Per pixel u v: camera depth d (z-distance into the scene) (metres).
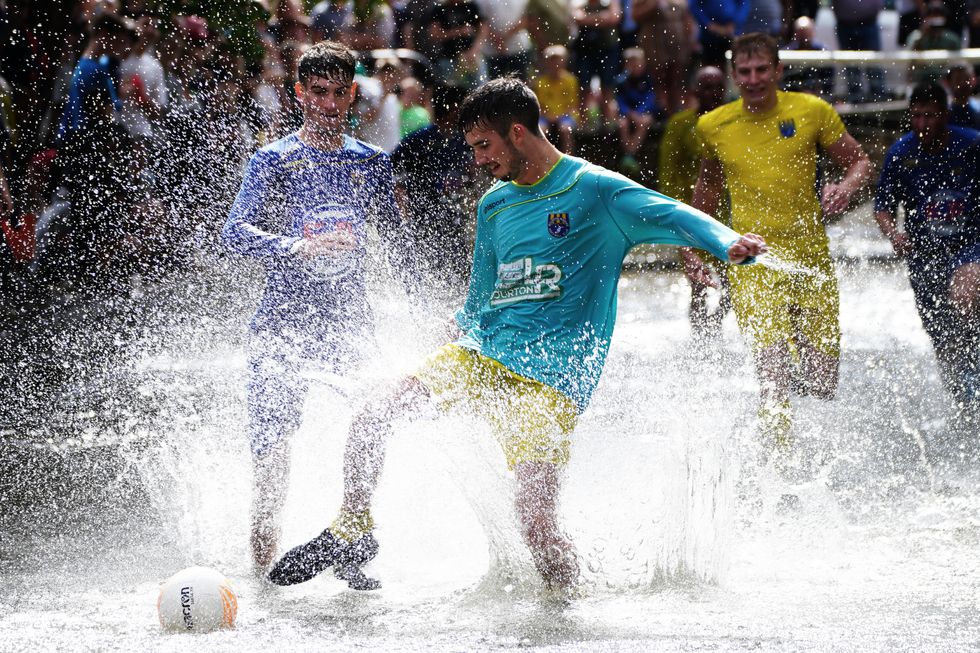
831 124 22.30
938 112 26.44
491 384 15.15
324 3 42.38
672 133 30.16
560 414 14.90
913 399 27.27
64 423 24.98
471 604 14.86
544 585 14.99
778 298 21.64
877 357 32.38
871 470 21.55
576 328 15.11
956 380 26.64
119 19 33.91
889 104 44.31
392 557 16.78
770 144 22.22
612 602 14.84
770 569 16.36
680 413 20.52
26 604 15.08
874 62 43.03
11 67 35.78
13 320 32.84
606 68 48.03
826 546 17.44
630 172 47.66
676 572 15.57
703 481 16.02
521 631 13.66
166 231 32.91
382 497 17.72
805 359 22.34
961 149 26.72
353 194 17.23
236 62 34.34
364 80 35.06
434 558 16.81
